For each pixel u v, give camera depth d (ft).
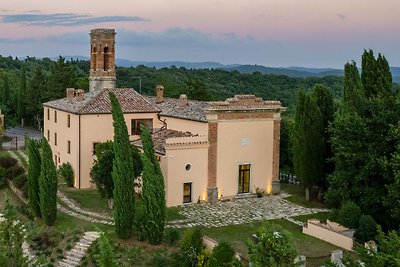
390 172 116.98
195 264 97.66
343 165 129.80
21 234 88.99
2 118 265.13
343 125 127.95
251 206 143.84
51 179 121.70
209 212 136.77
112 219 126.21
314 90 153.48
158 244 109.19
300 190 164.96
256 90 360.07
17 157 201.77
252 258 61.87
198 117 149.69
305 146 147.23
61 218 126.93
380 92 138.62
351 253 105.50
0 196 157.17
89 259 106.83
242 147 151.23
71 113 162.91
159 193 108.47
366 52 149.28
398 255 61.41
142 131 111.34
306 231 121.70
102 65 183.73
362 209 124.06
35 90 318.24
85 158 161.07
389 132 118.62
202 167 145.18
